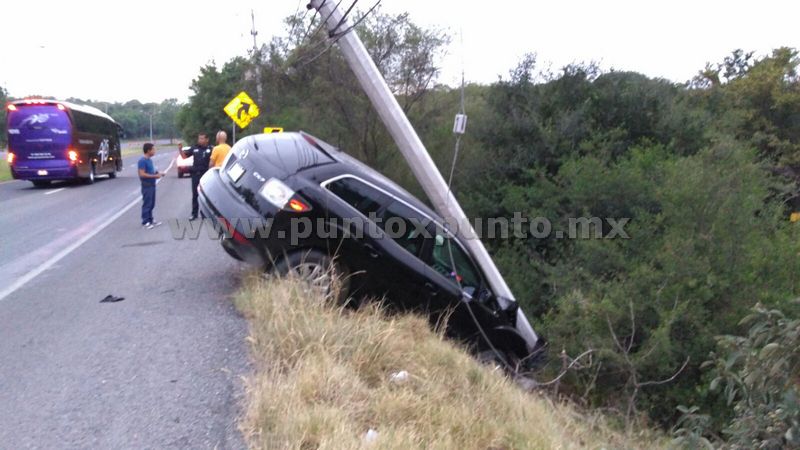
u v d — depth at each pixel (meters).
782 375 3.68
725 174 9.38
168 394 4.43
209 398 4.36
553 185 11.93
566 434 5.18
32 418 4.12
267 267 6.80
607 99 13.66
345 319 5.59
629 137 13.51
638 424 6.55
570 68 14.04
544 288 10.74
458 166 14.07
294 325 5.15
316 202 6.65
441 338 6.31
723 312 8.09
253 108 18.73
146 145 12.49
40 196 21.36
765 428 3.75
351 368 4.71
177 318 6.12
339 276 6.56
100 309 6.58
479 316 7.30
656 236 9.30
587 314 7.79
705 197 9.00
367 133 16.22
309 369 4.45
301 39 17.86
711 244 8.56
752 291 8.12
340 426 3.79
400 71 15.84
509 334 7.62
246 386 4.46
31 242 11.53
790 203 15.44
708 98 18.94
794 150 18.72
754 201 9.43
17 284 7.97
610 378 7.54
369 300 6.83
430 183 9.31
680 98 15.77
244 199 6.77
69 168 24.41
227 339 5.46
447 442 3.88
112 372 4.83
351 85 15.98
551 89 14.13
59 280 8.10
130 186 24.75
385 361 5.02
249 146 7.25
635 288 8.08
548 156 13.34
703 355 7.57
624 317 7.82
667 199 9.44
